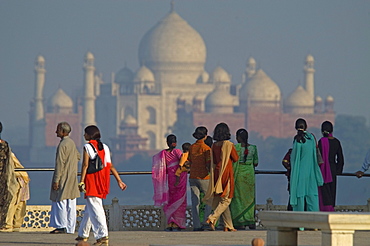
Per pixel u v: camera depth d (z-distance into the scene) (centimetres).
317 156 4634
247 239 4197
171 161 4803
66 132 4547
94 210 3922
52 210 4553
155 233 4628
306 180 4591
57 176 4481
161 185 4797
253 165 4797
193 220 4775
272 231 3438
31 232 4747
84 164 3919
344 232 3192
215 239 4194
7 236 4412
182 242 4056
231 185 4538
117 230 5038
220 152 4519
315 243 3962
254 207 4812
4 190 4694
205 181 4731
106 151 3972
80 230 4038
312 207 4606
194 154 4747
